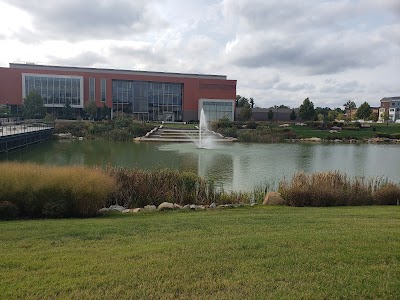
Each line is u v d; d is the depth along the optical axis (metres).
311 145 41.97
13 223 7.26
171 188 11.71
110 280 4.00
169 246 5.28
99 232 6.37
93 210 8.66
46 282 3.96
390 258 4.79
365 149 37.31
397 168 23.05
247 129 56.00
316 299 3.62
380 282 4.02
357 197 11.19
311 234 6.04
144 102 73.38
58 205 8.31
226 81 75.69
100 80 70.06
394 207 10.38
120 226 6.89
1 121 44.12
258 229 6.61
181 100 75.50
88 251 5.16
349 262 4.65
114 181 10.34
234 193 12.84
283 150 34.34
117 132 45.66
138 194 11.05
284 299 3.60
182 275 4.15
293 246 5.29
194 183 12.31
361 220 7.66
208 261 4.61
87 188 8.47
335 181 12.53
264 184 16.31
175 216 8.39
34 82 67.25
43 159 25.45
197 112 75.25
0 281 3.98
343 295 3.71
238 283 3.95
